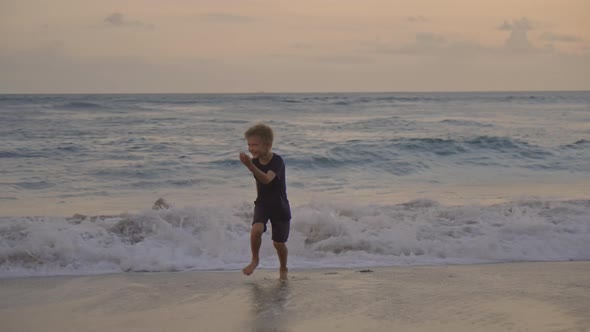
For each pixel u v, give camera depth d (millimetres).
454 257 6535
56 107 40719
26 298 4812
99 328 4008
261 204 5371
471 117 37094
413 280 5395
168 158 17031
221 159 16562
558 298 4711
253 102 61719
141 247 6461
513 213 8148
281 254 5484
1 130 24281
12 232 6715
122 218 7547
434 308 4430
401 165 16656
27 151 18047
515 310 4367
